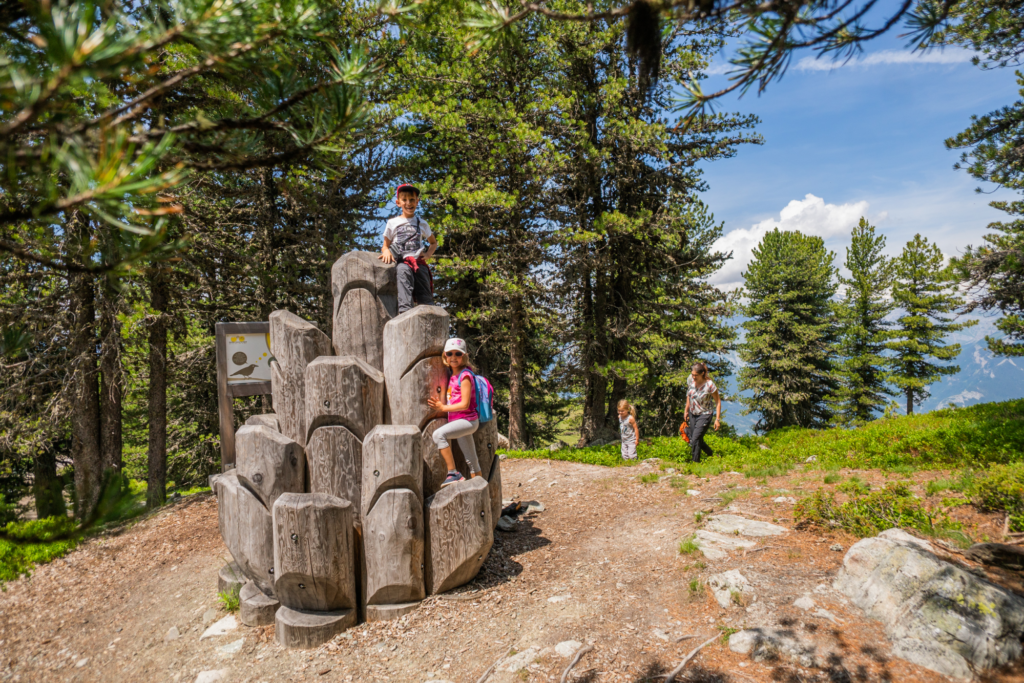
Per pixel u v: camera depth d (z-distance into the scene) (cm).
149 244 167
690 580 471
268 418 593
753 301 3319
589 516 702
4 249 169
